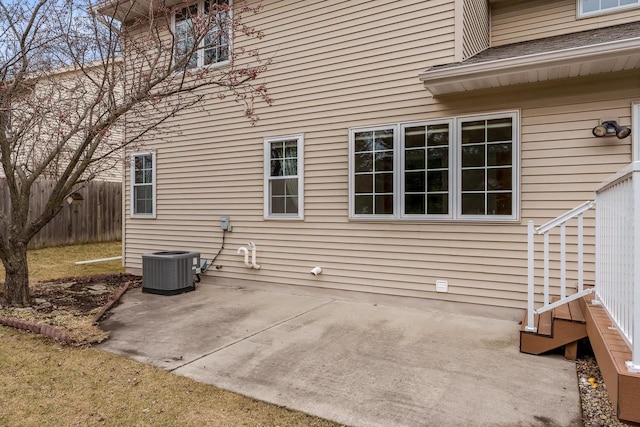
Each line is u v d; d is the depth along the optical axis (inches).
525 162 190.7
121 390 122.7
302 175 251.6
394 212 221.6
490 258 198.5
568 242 184.5
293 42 254.5
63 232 457.1
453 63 196.1
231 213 281.9
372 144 228.5
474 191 201.3
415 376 132.0
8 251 213.9
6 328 184.1
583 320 141.1
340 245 239.3
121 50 225.9
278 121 261.1
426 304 214.4
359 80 232.7
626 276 102.8
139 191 329.4
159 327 187.0
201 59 287.0
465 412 109.3
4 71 205.2
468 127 202.8
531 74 173.9
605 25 234.2
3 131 211.6
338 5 239.0
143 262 263.7
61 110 233.9
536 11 253.4
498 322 191.2
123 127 279.1
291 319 198.8
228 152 282.4
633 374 91.8
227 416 107.8
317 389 123.4
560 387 123.3
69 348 158.7
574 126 181.2
